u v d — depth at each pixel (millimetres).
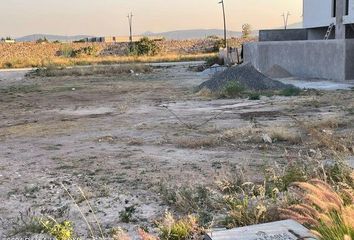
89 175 9273
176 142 12266
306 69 31844
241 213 5969
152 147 11828
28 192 8219
